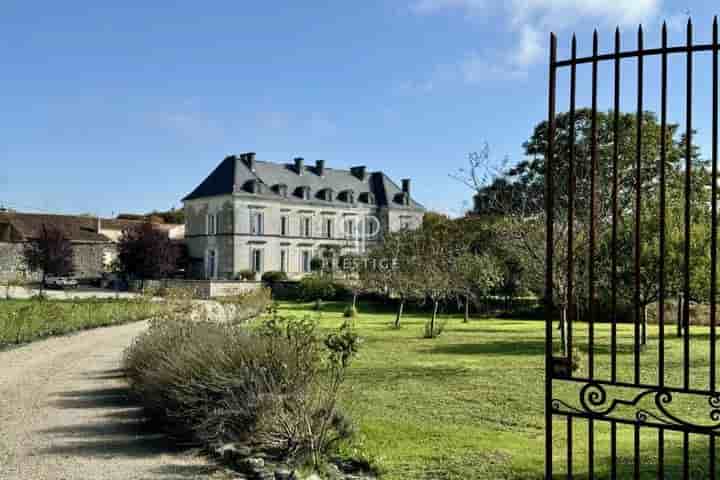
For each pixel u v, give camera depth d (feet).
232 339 27.73
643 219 57.47
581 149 67.51
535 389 37.06
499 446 23.61
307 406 22.97
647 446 23.30
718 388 37.65
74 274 182.29
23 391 35.58
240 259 191.01
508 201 68.90
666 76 13.23
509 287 107.55
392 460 21.68
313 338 25.99
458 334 74.02
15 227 188.24
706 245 55.93
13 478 19.92
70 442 24.38
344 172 224.74
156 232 172.86
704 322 85.15
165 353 31.09
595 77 14.11
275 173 205.26
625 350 56.80
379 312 117.39
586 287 57.00
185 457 22.38
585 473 19.53
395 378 41.24
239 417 23.71
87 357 50.49
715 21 12.66
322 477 19.94
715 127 12.61
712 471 12.88
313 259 203.31
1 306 81.87
